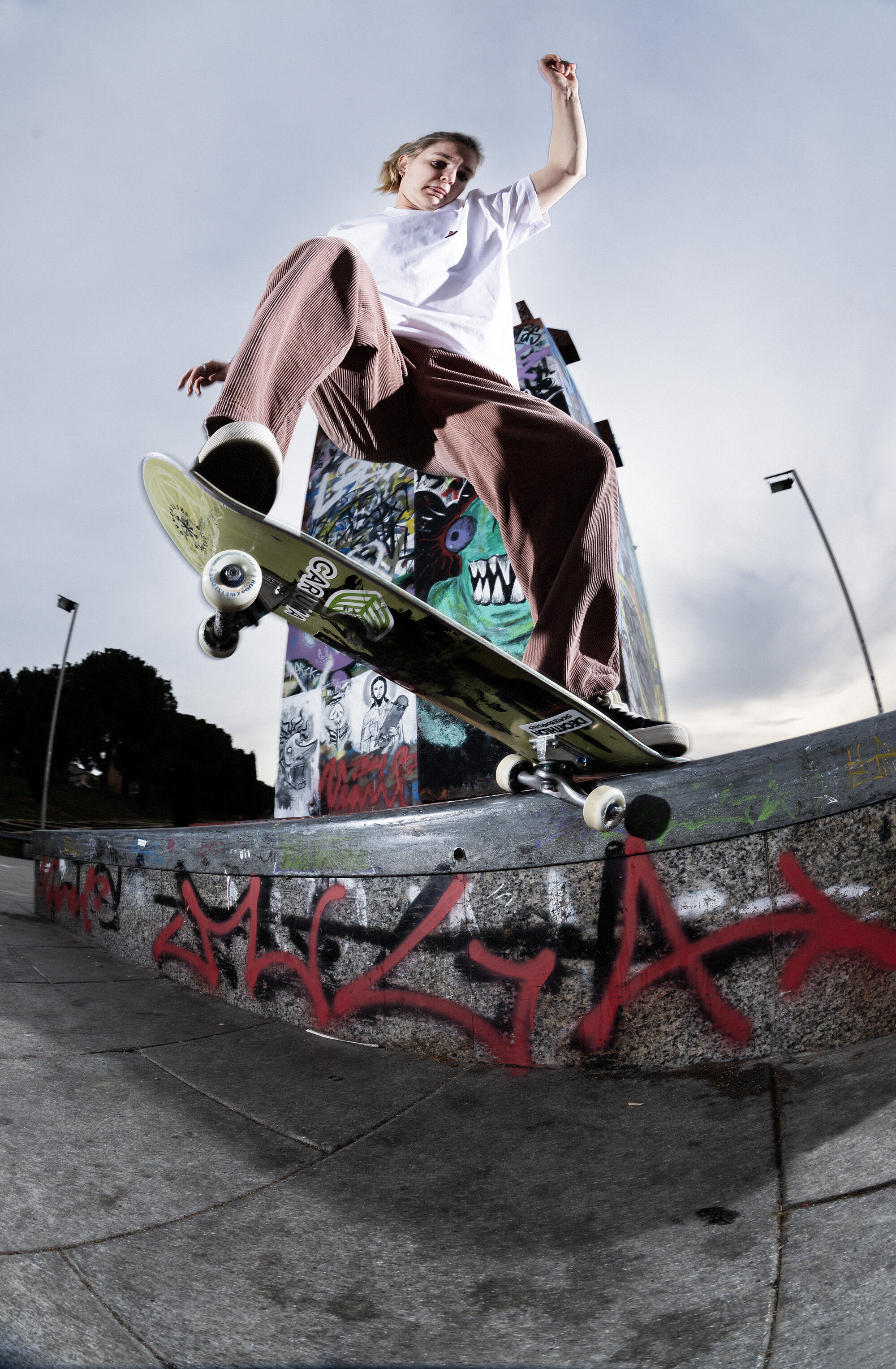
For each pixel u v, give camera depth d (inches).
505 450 117.0
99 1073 119.9
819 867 107.7
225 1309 65.2
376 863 140.7
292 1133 104.0
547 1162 91.0
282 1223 80.5
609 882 119.1
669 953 114.0
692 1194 78.8
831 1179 74.4
